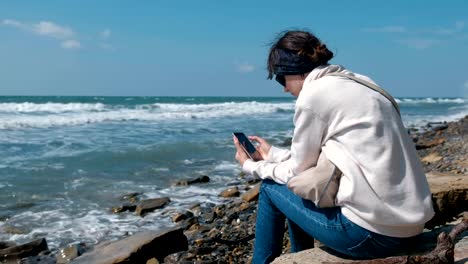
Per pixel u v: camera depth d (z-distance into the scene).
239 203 8.53
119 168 11.85
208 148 15.55
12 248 6.20
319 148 2.64
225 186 10.35
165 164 12.69
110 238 6.91
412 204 2.50
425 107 58.44
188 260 5.59
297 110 2.60
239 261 5.64
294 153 2.68
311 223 2.79
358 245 2.63
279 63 2.78
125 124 23.55
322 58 2.71
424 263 2.59
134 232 7.18
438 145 13.52
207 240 6.29
